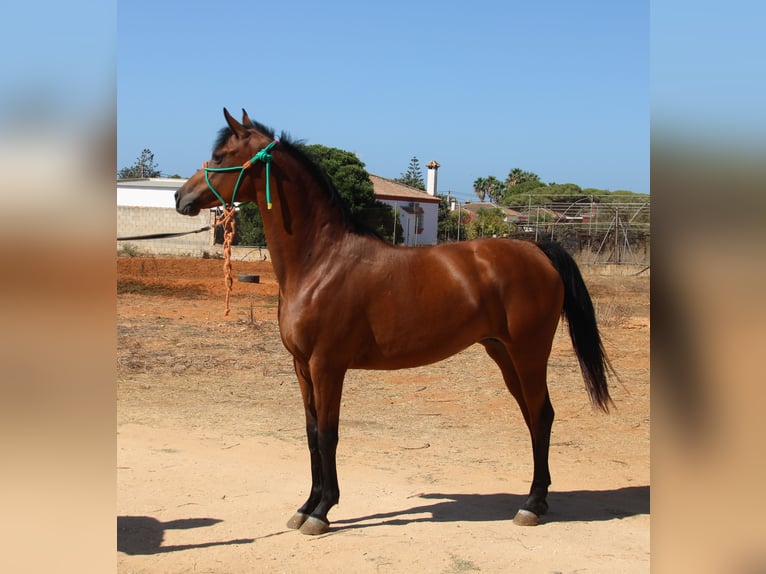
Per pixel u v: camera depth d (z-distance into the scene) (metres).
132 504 5.03
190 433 6.94
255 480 5.62
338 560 4.09
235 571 3.92
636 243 30.41
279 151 4.61
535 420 4.95
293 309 4.54
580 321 5.05
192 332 12.68
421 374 10.02
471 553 4.21
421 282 4.66
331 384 4.54
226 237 5.33
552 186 61.31
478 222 38.00
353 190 27.00
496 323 4.84
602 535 4.56
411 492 5.42
